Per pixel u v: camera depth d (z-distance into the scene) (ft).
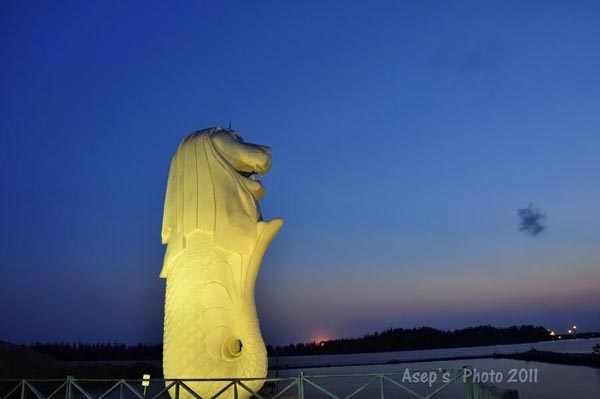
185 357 25.30
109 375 79.56
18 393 40.73
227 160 28.45
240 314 26.37
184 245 27.12
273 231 27.96
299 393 23.09
